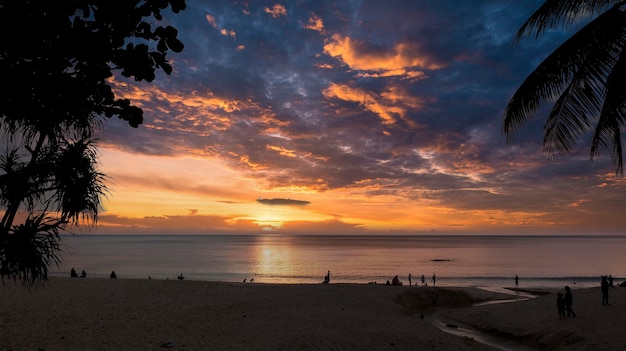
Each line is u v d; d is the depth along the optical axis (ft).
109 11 11.50
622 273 236.22
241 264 300.81
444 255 432.25
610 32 22.15
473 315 77.36
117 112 14.03
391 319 63.62
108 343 41.06
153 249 575.38
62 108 12.80
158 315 59.47
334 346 45.62
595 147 25.52
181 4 12.62
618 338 50.06
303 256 407.64
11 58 11.34
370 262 324.39
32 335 42.65
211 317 59.26
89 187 13.47
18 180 12.48
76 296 72.54
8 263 11.71
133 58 12.43
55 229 12.88
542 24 25.22
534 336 58.85
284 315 62.39
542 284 175.94
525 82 25.99
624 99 22.29
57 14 10.77
